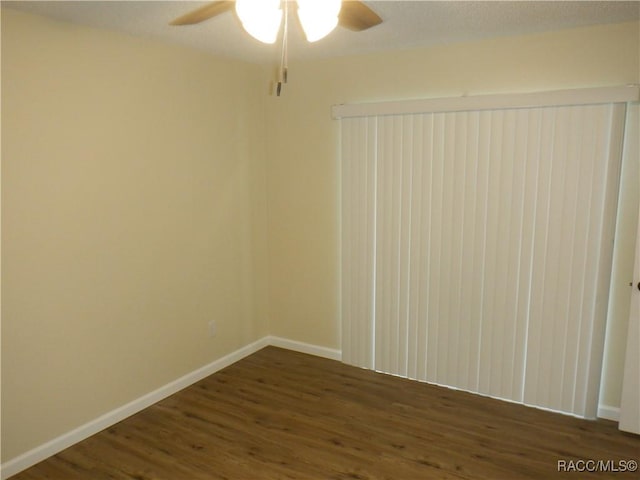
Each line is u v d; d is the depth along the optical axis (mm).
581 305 2943
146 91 3000
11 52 2320
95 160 2740
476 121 3082
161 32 2820
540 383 3117
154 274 3176
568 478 2428
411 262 3438
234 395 3355
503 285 3145
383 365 3686
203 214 3516
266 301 4258
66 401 2711
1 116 2301
